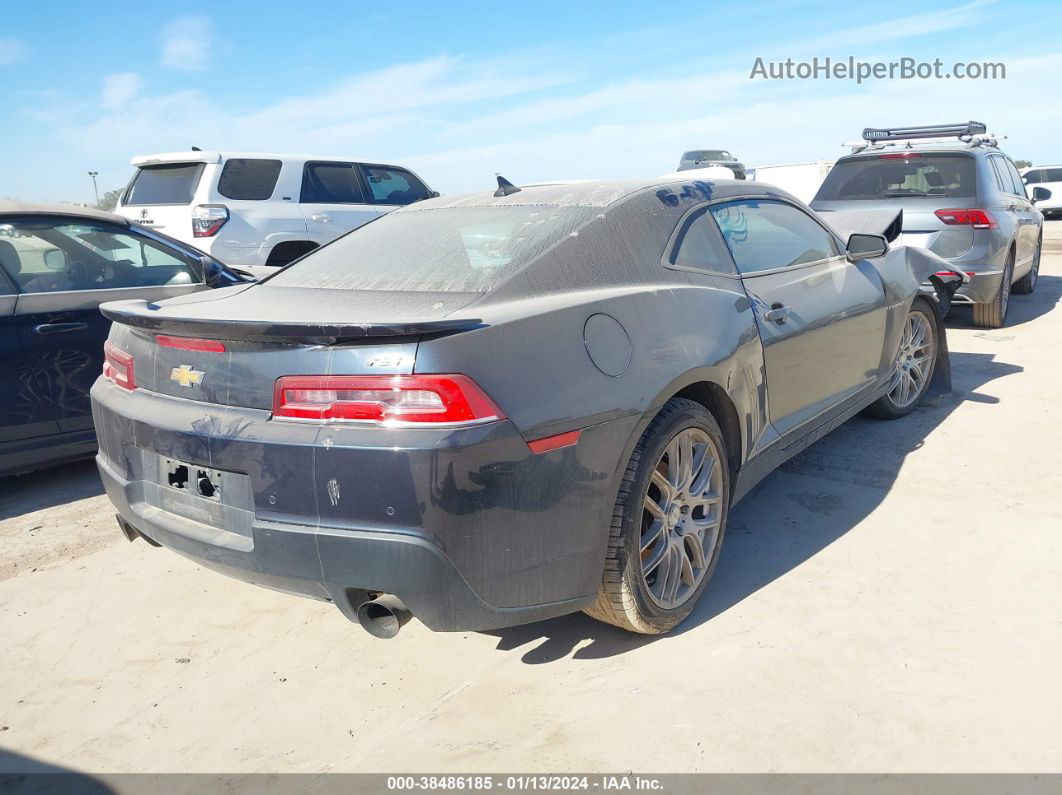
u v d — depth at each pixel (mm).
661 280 2877
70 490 4488
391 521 2117
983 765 2098
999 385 5473
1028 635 2623
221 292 3082
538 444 2250
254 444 2246
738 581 3082
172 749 2369
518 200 3172
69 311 4332
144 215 8367
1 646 2934
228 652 2840
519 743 2299
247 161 8312
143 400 2629
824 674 2494
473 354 2178
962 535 3324
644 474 2549
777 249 3605
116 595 3264
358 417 2143
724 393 2922
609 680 2551
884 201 7219
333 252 3238
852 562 3158
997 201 7121
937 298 5168
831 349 3750
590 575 2449
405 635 2896
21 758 2357
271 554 2254
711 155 26469
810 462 4215
